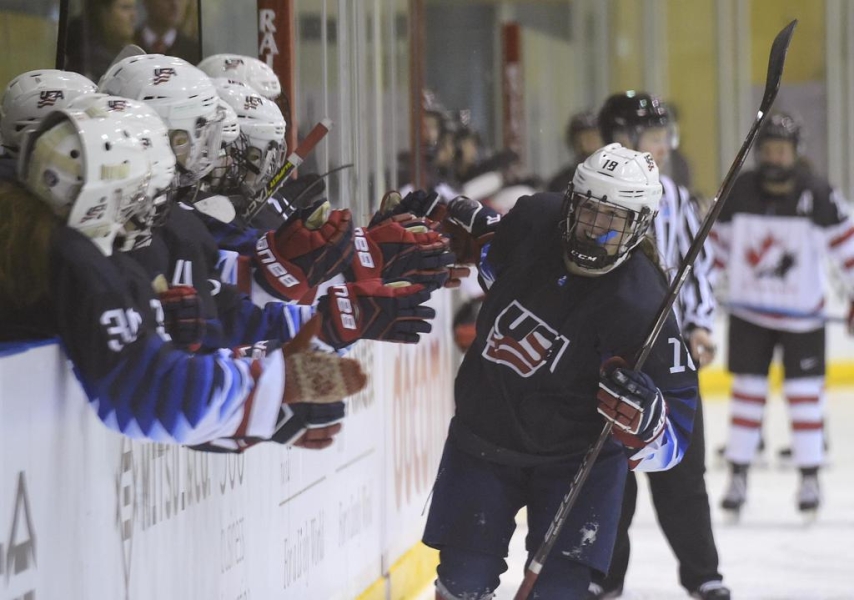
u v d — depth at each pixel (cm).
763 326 2208
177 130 905
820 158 4047
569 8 4119
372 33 1638
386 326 923
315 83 1498
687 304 1619
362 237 1062
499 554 1061
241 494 1052
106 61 1370
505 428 1052
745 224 2278
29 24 1541
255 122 1052
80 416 765
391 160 1772
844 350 3931
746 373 2209
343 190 1542
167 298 844
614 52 4134
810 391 2181
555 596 1023
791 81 4062
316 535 1262
